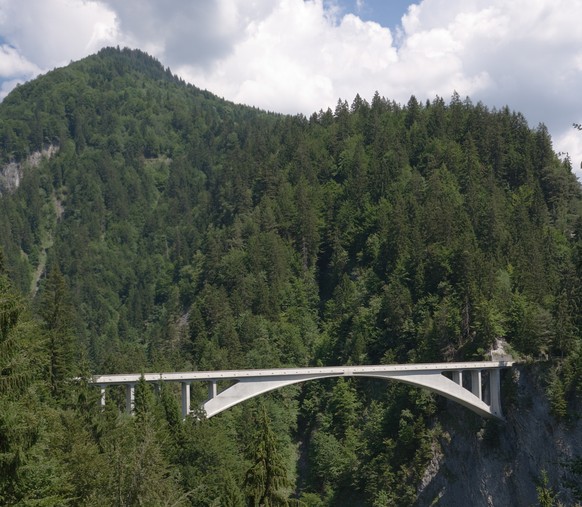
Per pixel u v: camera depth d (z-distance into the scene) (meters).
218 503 47.44
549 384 73.75
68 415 33.16
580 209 120.88
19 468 17.83
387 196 132.00
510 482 73.38
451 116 150.00
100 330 165.12
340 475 82.81
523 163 130.00
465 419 80.12
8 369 18.78
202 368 99.06
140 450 25.92
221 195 180.00
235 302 116.88
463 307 89.44
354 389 94.75
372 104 178.25
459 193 127.31
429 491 77.81
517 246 103.94
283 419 91.12
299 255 130.62
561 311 76.00
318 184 148.25
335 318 113.50
